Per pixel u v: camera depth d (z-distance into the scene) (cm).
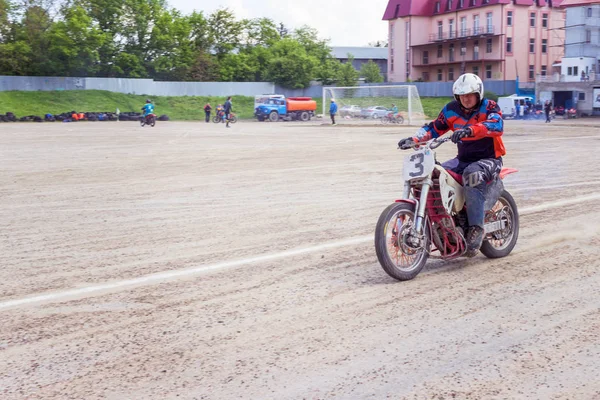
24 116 4891
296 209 871
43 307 467
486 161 553
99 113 5112
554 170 1263
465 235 563
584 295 481
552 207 851
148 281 532
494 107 548
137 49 6775
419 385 329
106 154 1797
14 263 600
